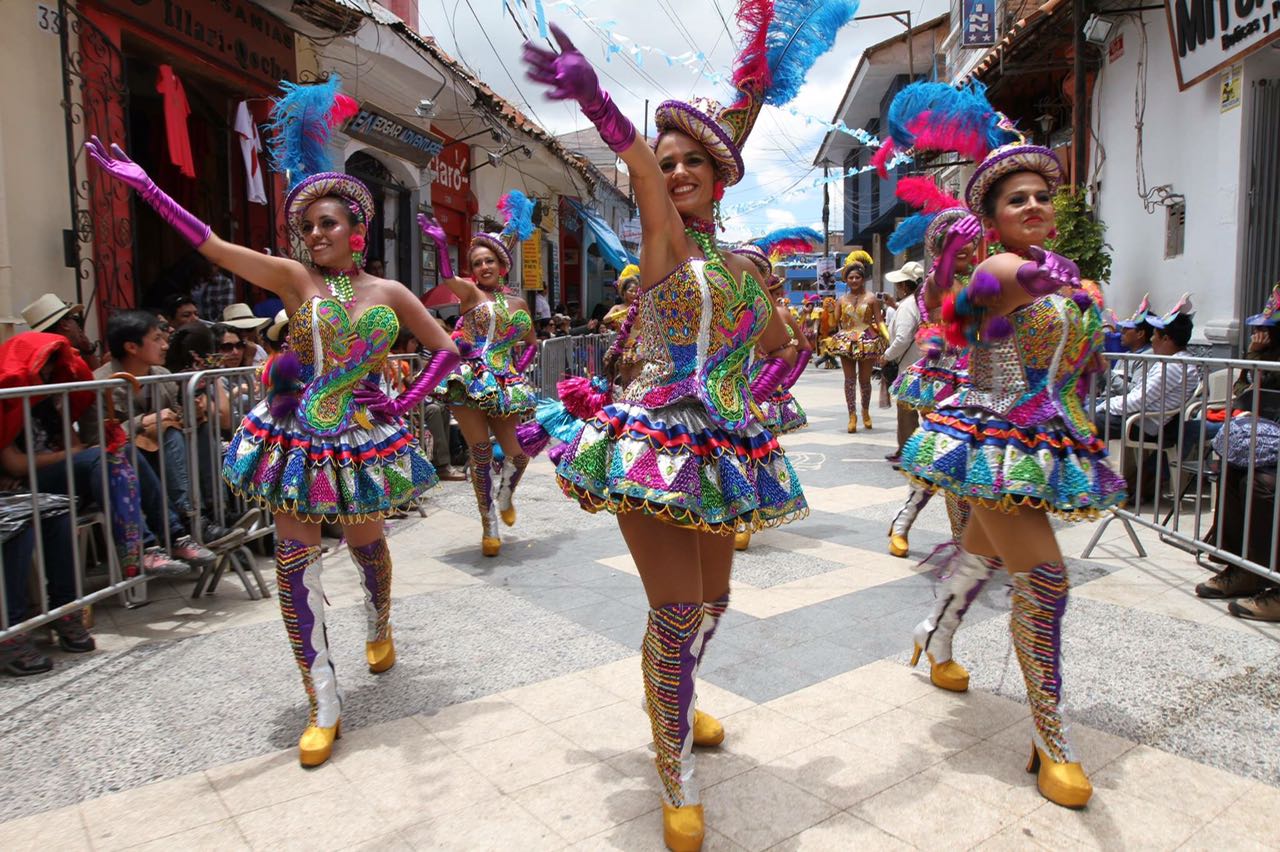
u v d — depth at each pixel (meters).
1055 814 2.56
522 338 5.96
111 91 6.68
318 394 3.17
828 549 5.56
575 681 3.59
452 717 3.27
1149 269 9.91
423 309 3.48
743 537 5.48
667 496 2.36
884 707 3.28
